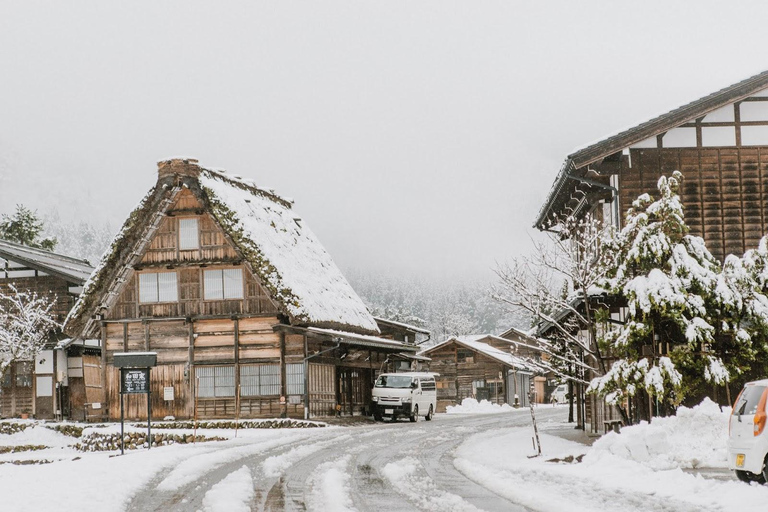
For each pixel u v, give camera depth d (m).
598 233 20.45
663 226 18.05
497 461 16.38
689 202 21.25
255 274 31.30
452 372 58.72
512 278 21.39
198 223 33.25
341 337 31.84
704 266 17.77
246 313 32.38
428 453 18.50
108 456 18.94
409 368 50.41
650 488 11.24
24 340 38.06
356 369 38.06
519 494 11.16
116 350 33.62
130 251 33.09
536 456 17.09
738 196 21.22
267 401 31.70
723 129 21.36
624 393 17.44
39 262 40.19
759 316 17.33
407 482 13.09
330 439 22.98
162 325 33.22
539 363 20.55
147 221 32.91
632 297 17.53
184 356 32.75
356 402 37.69
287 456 17.59
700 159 21.31
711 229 21.16
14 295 40.53
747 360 17.73
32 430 32.44
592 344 19.39
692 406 18.70
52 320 38.94
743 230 21.14
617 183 21.56
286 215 39.41
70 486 12.43
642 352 18.12
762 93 21.31
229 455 17.70
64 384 39.94
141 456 17.50
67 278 40.06
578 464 14.67
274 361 31.84
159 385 32.88
